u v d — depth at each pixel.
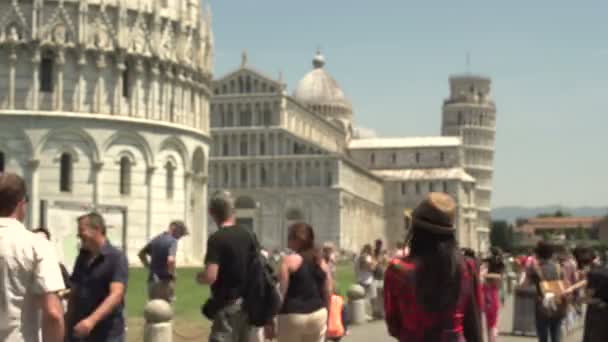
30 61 76.56
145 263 32.56
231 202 17.88
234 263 17.17
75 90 77.50
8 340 11.35
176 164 84.19
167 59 82.88
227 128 166.25
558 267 28.08
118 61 79.06
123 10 79.56
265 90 165.62
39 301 11.55
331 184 162.12
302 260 19.30
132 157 79.94
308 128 185.88
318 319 19.30
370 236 193.62
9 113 75.56
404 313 11.20
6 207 11.82
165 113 83.06
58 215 40.56
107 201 78.12
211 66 91.62
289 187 163.88
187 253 86.06
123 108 79.69
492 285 29.34
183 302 47.59
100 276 16.28
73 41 77.50
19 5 76.75
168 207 83.06
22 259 11.42
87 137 77.44
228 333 17.03
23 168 76.00
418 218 11.32
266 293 17.52
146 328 24.89
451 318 11.12
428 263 11.12
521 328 37.41
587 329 19.94
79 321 16.31
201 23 89.06
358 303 39.97
